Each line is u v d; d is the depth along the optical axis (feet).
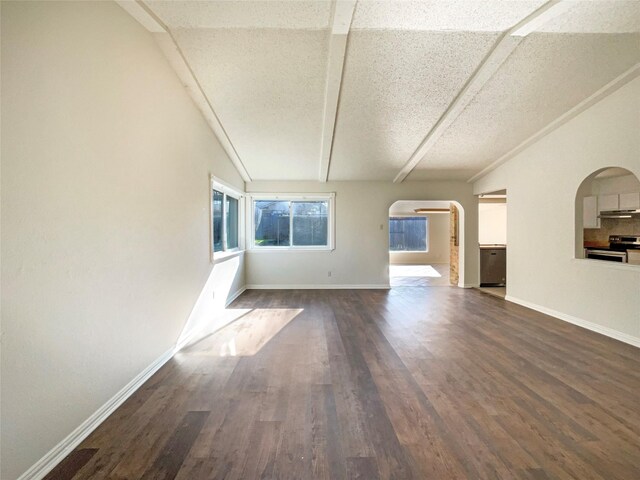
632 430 6.35
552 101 12.34
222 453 5.74
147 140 8.75
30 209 5.03
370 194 22.21
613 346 10.90
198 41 9.44
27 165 4.97
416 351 10.59
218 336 12.21
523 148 16.42
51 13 5.41
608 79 11.06
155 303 9.20
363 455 5.68
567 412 6.99
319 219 22.63
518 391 7.91
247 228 21.95
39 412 5.21
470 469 5.33
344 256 22.26
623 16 8.59
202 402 7.48
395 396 7.71
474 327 13.19
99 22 6.69
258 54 10.04
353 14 8.55
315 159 18.34
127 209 7.78
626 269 11.23
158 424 6.62
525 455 5.66
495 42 9.68
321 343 11.41
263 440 6.09
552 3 8.16
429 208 35.68
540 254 15.52
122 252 7.57
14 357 4.77
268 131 14.89
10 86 4.67
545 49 9.84
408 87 11.71
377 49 9.90
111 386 7.13
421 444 5.97
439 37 9.46
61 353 5.68
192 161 12.09
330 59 10.16
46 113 5.32
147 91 8.73
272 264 22.13
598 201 18.15
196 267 12.55
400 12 8.50
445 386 8.19
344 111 13.24
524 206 16.65
